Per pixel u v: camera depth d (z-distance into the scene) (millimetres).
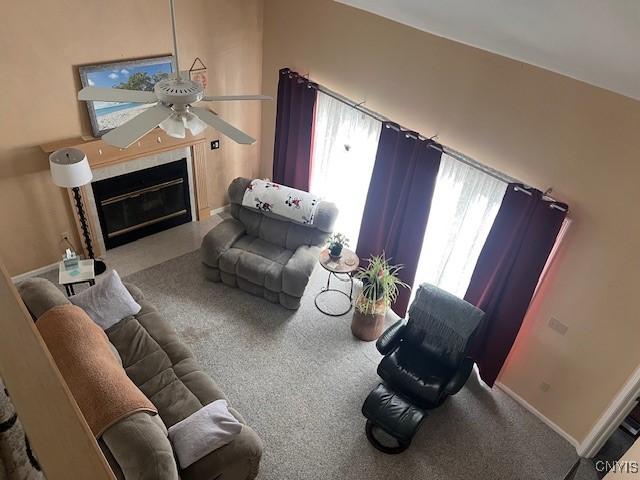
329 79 5219
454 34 3818
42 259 5219
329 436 4113
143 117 2482
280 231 5465
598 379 3928
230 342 4812
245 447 3320
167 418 3525
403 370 4285
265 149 6590
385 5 4105
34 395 629
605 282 3633
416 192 4629
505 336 4336
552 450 4238
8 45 4105
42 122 4578
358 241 5555
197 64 5375
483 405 4555
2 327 709
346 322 5184
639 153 3195
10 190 4691
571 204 3645
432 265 4969
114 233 5695
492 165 4078
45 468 561
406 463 4000
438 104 4281
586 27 2623
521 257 3959
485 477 3982
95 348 3303
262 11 5609
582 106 3363
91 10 4387
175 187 5957
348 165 5414
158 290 5293
